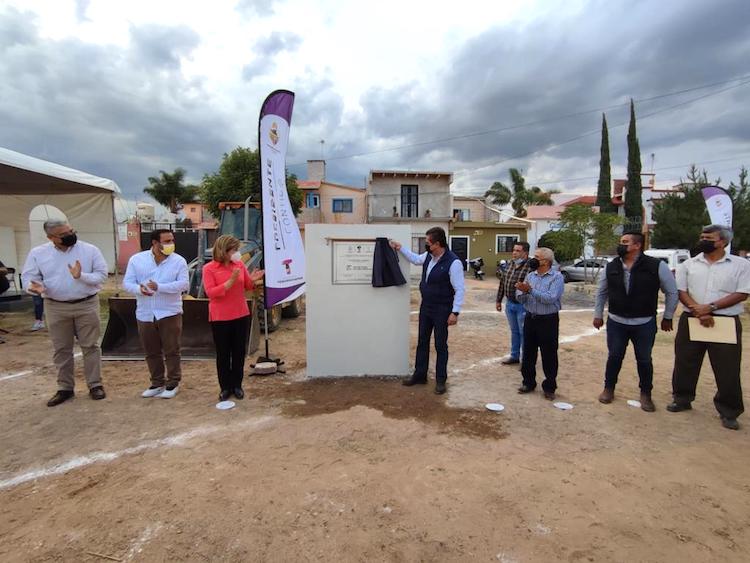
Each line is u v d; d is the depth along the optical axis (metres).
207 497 2.99
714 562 2.42
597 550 2.52
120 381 5.45
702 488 3.17
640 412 4.60
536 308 4.87
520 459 3.57
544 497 3.03
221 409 4.55
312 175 33.75
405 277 5.59
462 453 3.66
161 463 3.46
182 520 2.74
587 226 16.86
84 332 4.70
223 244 4.55
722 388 4.27
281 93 5.47
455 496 3.03
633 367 6.30
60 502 2.93
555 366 4.90
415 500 2.98
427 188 28.33
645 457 3.63
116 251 13.75
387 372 5.70
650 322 4.57
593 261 20.44
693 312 4.39
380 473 3.32
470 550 2.51
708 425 4.30
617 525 2.74
